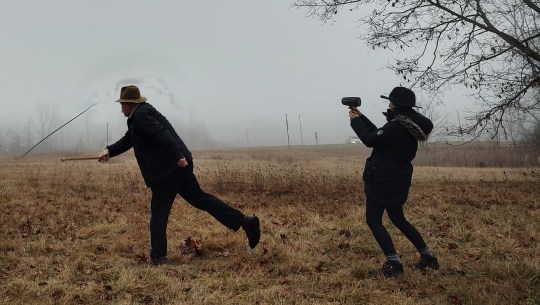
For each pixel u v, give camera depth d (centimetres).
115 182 1003
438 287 308
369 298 287
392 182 334
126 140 396
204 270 350
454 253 407
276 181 1088
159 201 374
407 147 335
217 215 383
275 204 735
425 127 338
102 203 698
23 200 676
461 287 296
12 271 331
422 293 296
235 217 383
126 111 378
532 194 802
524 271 327
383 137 328
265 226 530
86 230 489
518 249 400
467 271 344
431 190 912
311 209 669
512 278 314
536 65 808
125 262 369
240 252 402
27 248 394
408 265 365
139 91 376
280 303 277
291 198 824
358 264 351
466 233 471
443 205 673
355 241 449
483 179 1265
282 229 512
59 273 329
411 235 348
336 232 494
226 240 444
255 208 685
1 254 378
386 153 337
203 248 408
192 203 390
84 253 387
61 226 505
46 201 684
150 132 353
